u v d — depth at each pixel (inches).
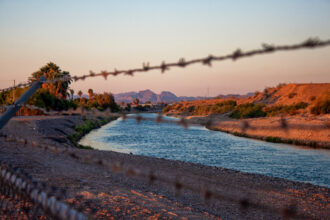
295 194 540.1
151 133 2052.2
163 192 490.6
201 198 477.1
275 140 1558.8
